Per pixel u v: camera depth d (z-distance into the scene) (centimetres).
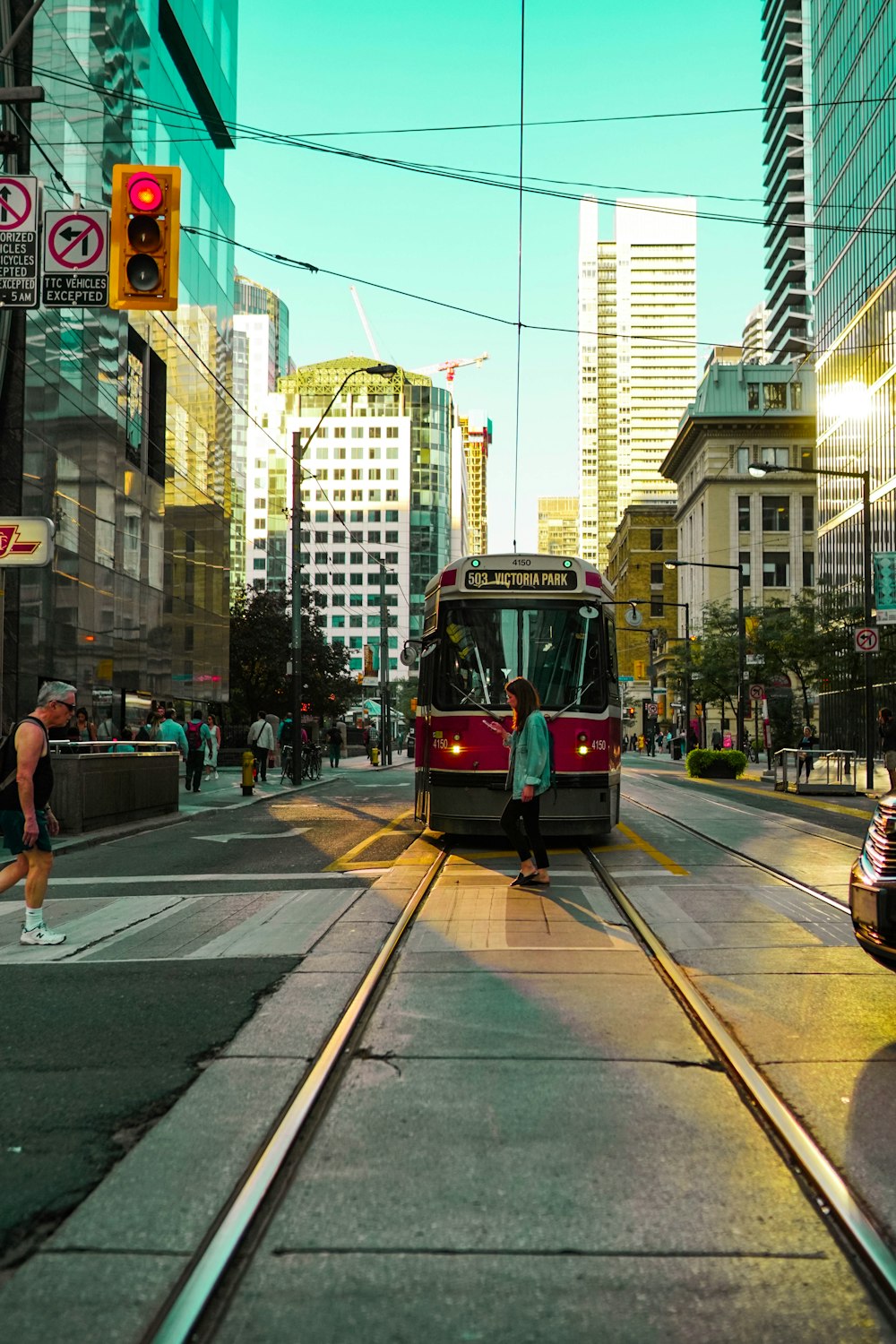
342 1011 625
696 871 1200
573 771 1381
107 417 3381
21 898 1118
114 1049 559
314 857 1427
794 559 8531
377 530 17375
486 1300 309
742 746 5191
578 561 1466
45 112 2802
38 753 847
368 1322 299
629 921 899
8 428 1479
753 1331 295
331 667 5772
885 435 5778
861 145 6316
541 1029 583
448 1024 594
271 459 17700
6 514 1471
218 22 4559
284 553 17538
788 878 1138
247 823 1984
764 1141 426
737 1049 537
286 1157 410
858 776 3209
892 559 3019
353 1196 376
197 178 4409
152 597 3872
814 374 8638
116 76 3400
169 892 1136
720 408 8600
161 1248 339
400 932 856
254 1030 589
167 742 2105
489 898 1031
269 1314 302
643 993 659
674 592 10969
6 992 693
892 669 4350
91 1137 435
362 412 17662
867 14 6216
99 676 3281
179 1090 493
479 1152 414
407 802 2541
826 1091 479
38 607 2784
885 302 5822
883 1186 382
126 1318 300
